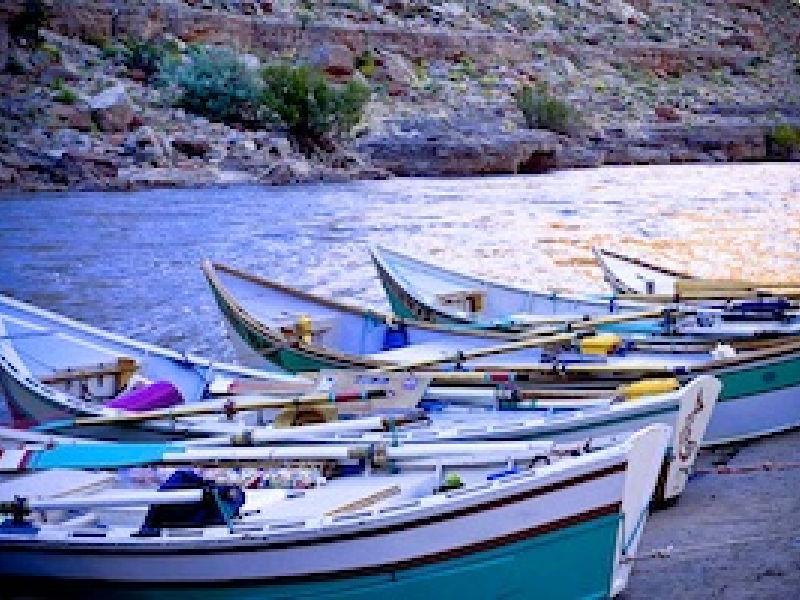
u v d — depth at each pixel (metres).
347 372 11.17
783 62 136.88
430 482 8.25
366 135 73.75
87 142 55.97
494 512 7.39
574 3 131.00
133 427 10.41
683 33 135.50
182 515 7.87
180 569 7.51
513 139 74.50
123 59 74.88
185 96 68.75
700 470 11.57
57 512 8.28
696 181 68.12
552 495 7.48
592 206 49.88
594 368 11.57
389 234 37.69
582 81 112.94
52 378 11.86
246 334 13.88
